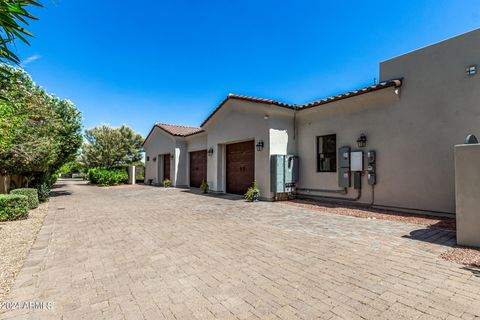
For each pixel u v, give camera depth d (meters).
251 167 12.02
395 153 7.92
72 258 4.15
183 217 7.50
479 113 6.34
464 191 4.47
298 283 3.15
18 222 6.99
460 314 2.41
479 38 6.36
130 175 25.41
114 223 6.81
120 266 3.80
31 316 2.48
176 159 18.94
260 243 4.86
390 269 3.52
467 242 4.43
